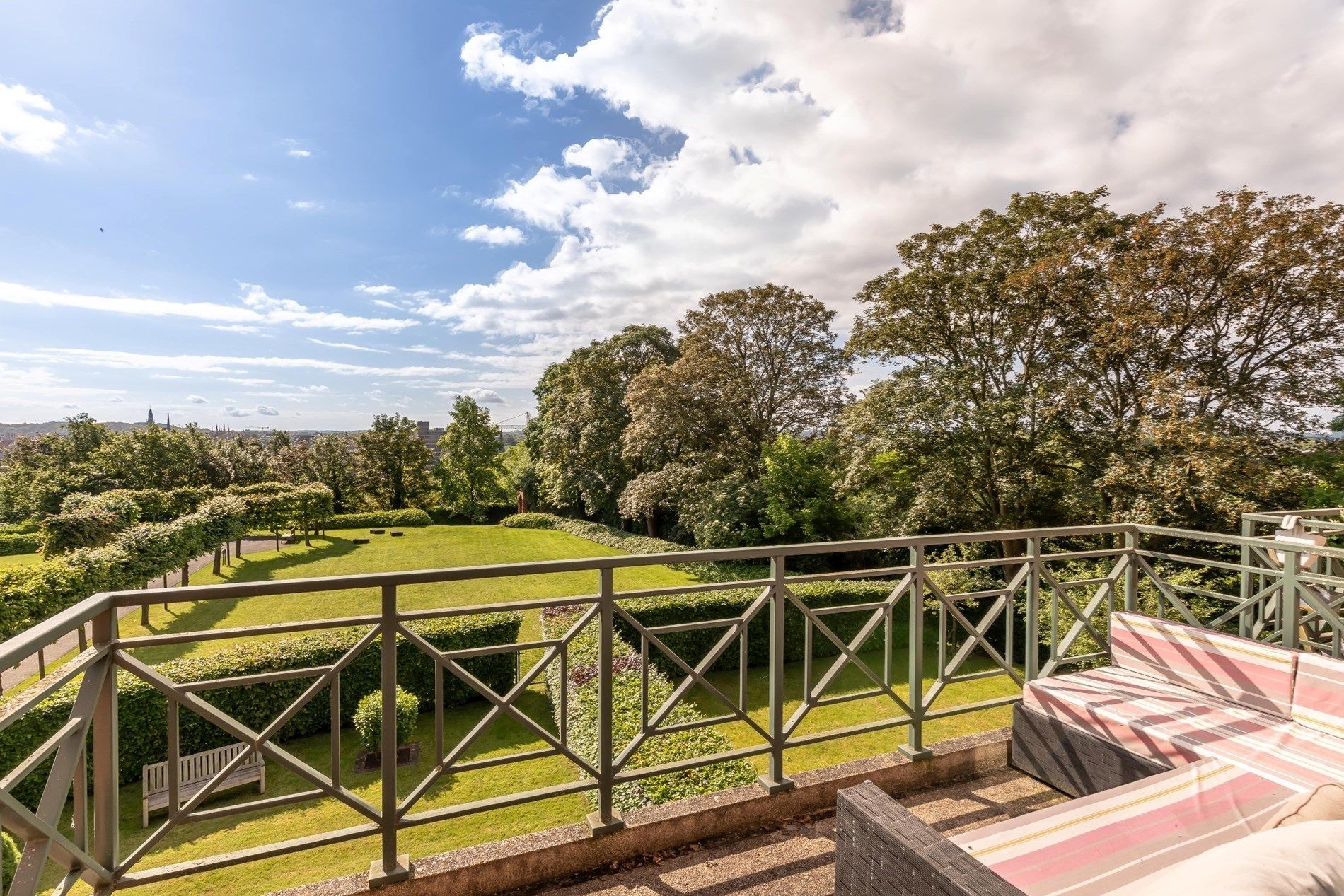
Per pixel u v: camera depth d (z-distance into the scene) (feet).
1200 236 30.50
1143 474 29.78
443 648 24.43
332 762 5.54
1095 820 4.57
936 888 3.18
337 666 5.49
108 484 93.04
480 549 74.90
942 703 25.13
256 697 21.43
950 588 36.55
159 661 27.96
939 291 39.91
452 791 17.78
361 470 111.14
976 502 38.75
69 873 4.55
